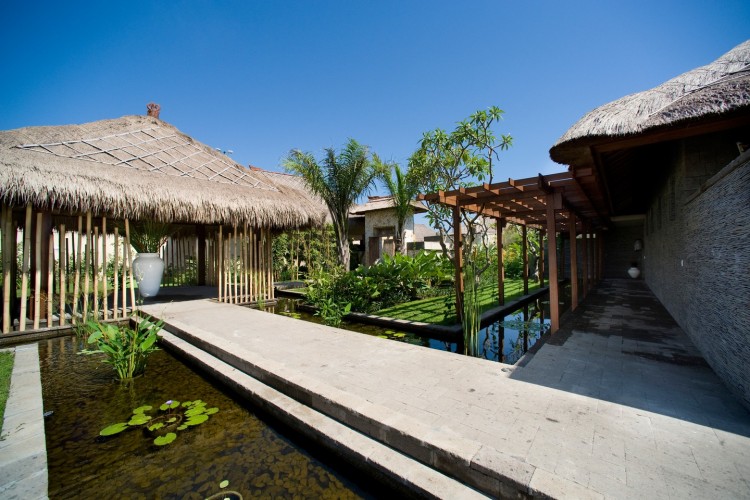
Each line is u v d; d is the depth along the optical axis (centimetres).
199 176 760
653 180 744
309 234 1293
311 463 227
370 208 1512
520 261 1346
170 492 198
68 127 696
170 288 1037
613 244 1277
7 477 189
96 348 473
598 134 329
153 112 973
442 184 834
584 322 529
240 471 218
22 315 511
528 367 327
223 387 347
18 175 461
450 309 597
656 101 336
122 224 802
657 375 303
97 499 192
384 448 212
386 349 393
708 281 327
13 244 567
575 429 212
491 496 171
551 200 462
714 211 305
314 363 343
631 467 174
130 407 305
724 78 312
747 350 236
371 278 712
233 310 658
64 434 261
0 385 315
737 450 188
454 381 294
